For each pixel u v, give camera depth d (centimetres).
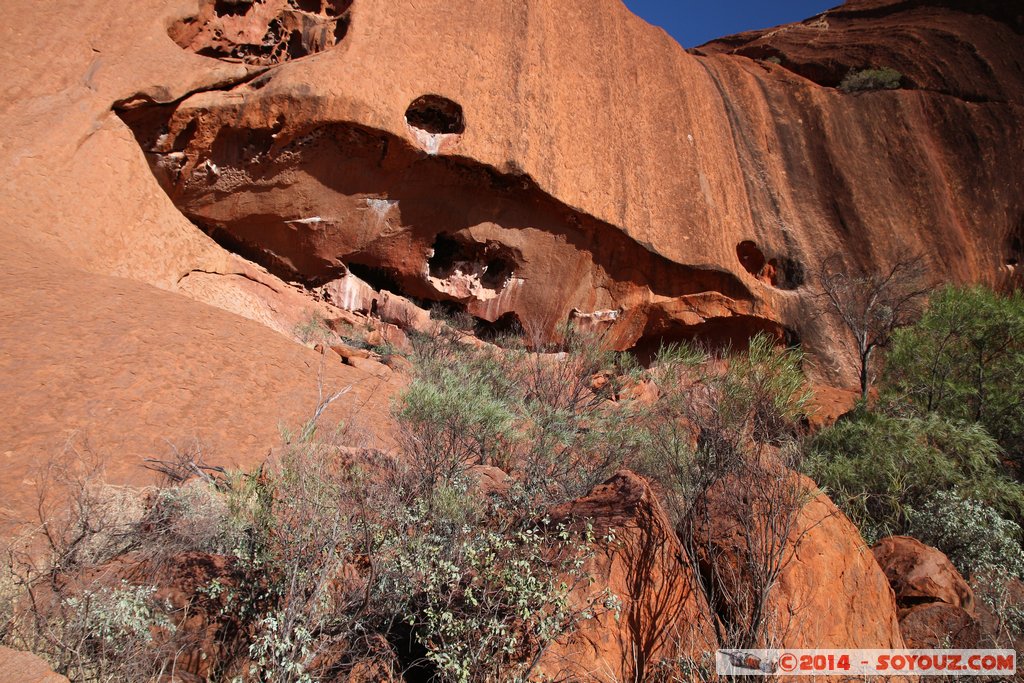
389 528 423
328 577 365
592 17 1777
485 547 381
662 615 371
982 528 648
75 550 430
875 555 506
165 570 400
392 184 1393
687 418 675
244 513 464
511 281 1570
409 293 1536
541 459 725
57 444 649
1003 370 1023
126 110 1200
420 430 693
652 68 1858
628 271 1664
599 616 354
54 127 1106
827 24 3020
